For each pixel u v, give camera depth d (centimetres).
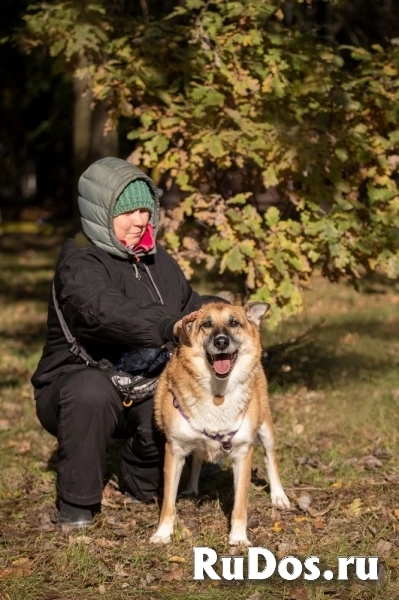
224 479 615
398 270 741
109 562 464
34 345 1136
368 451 670
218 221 710
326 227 709
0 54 2859
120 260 525
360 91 744
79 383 502
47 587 435
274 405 806
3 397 876
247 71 724
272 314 723
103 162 524
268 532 508
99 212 511
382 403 810
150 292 530
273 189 785
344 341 1075
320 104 737
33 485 608
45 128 3073
